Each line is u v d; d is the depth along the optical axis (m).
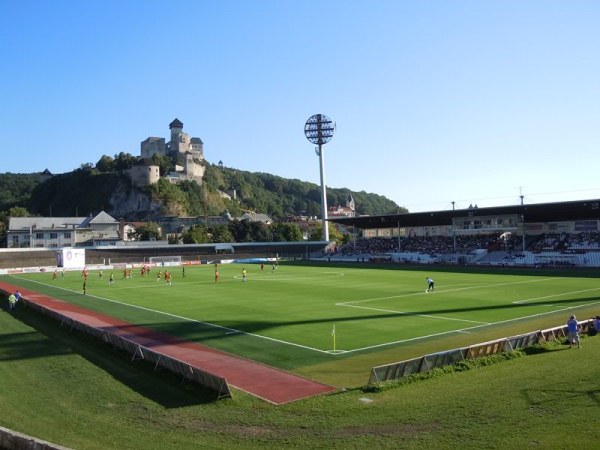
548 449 15.32
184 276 90.75
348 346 33.53
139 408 21.45
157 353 27.06
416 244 137.88
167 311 49.59
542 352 28.39
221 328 40.41
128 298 60.25
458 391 21.67
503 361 26.58
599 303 50.16
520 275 82.06
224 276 90.62
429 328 39.16
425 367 24.80
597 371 23.58
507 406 19.41
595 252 97.88
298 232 193.50
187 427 19.14
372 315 45.56
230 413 20.62
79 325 37.22
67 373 27.05
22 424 19.61
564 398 19.95
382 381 23.39
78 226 182.50
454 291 62.03
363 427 18.38
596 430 16.56
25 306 51.53
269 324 41.78
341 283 74.81
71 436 18.31
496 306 49.50
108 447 17.20
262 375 26.78
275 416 20.12
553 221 115.50
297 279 82.62
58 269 115.06
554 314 44.25
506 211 106.00
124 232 195.88
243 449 16.91
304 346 33.72
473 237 130.12
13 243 172.25
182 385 24.44
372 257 132.88
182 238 179.12
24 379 26.06
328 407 20.94
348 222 143.12
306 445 17.05
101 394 23.44
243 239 184.38
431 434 17.27
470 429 17.42
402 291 63.16
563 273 84.06
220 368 28.42
